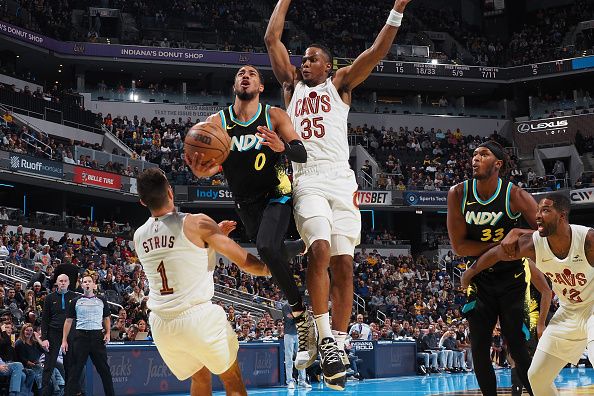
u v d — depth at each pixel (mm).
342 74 5355
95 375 11867
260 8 41094
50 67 36156
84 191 28328
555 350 5918
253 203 5043
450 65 39438
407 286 28422
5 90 28750
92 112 33156
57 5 35906
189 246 5316
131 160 29844
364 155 34969
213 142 4648
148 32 37250
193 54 36312
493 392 6340
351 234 5145
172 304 5328
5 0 33281
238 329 16672
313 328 4941
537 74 39469
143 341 12906
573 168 36625
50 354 10367
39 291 15367
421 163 36375
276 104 36906
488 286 6305
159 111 34844
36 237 22844
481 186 6125
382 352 18547
